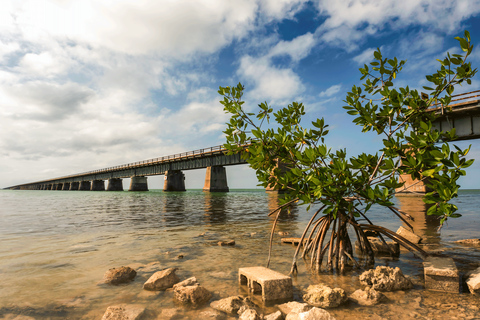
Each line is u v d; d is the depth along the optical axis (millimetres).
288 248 6961
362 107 5680
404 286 4109
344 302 3592
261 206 22281
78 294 3930
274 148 5746
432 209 4137
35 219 13430
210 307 3479
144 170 81625
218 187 60375
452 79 4883
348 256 5410
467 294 3844
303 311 3172
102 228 10453
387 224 10820
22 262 5625
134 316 3107
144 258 5961
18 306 3512
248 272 4191
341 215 5480
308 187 5258
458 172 3996
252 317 2963
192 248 6941
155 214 15961
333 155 5688
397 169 4617
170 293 3965
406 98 5371
